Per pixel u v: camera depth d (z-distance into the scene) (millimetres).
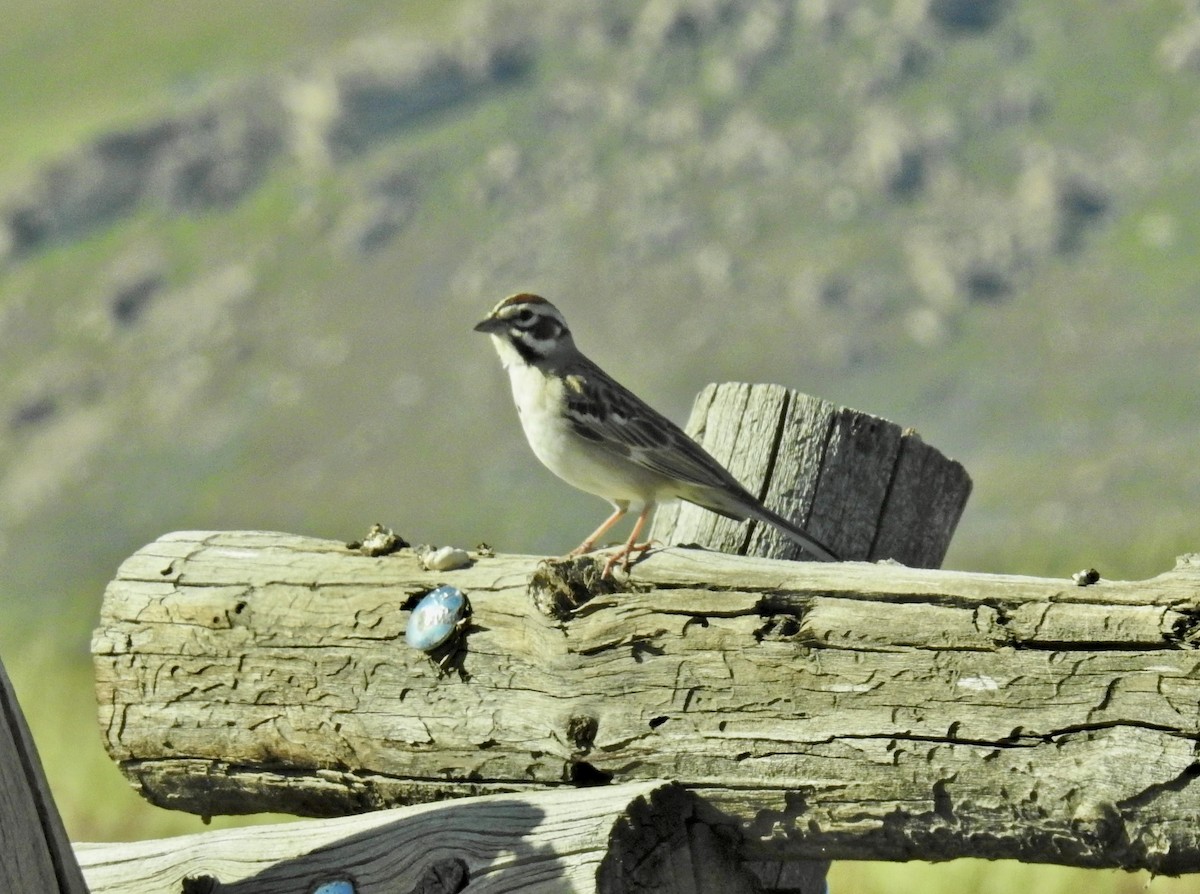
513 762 4562
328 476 55000
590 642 4445
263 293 76000
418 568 4898
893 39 79938
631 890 4168
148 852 4836
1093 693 3859
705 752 4250
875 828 4047
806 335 57344
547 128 83188
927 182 68875
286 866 4598
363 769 4820
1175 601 3838
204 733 5059
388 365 65375
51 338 77000
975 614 4027
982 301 58312
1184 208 62469
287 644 4965
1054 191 64625
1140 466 38469
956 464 5812
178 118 93500
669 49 86938
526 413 7352
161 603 5160
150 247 83500
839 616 4168
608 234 70875
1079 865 3895
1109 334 52812
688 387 55250
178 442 62031
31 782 4113
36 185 90438
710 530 5938
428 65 89250
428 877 4348
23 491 59812
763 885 4566
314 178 85312
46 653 11867
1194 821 3719
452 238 75500
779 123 76375
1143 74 74500
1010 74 75312
